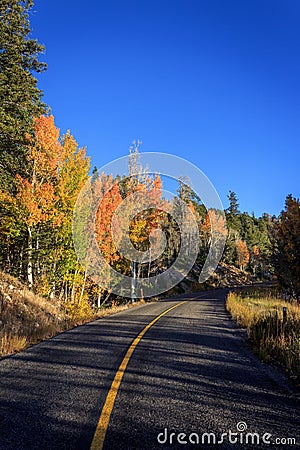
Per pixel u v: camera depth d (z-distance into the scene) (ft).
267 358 23.97
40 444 11.50
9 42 54.39
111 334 34.24
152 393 16.74
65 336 33.22
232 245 245.24
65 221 65.41
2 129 53.72
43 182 65.72
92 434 12.28
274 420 13.96
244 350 27.76
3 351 26.32
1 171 60.49
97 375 19.62
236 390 17.57
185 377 19.61
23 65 57.36
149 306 72.18
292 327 30.30
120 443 11.67
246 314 46.55
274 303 72.13
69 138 65.72
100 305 87.86
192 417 14.02
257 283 218.79
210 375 20.18
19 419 13.50
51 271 72.38
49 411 14.33
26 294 51.98
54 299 71.05
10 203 61.11
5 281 51.29
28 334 33.60
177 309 63.36
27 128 58.85
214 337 33.35
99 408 14.67
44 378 18.97
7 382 18.22
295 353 22.70
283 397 16.69
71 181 64.69
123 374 19.81
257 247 296.30
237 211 343.46
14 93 54.49
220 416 14.20
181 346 28.43
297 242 90.79
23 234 68.18
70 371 20.42
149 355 24.81
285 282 95.76
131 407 14.88
